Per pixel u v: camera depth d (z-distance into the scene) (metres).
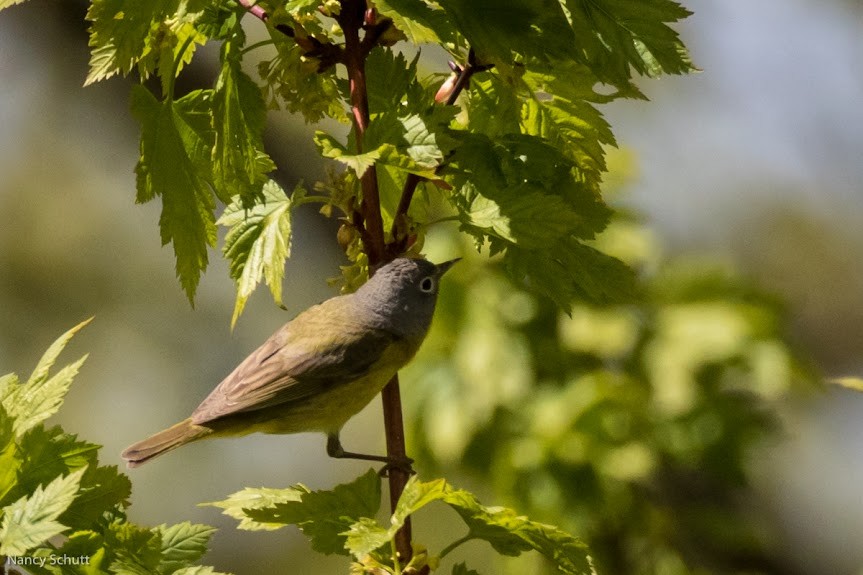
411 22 5.72
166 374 17.64
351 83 6.38
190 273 6.42
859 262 18.64
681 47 5.87
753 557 11.94
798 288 18.62
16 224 17.86
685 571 11.20
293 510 5.92
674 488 11.87
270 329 17.89
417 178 6.66
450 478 11.68
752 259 18.61
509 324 11.65
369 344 8.39
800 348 12.26
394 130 5.98
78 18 17.81
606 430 11.23
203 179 6.44
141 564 5.68
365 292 8.55
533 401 11.45
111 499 5.90
